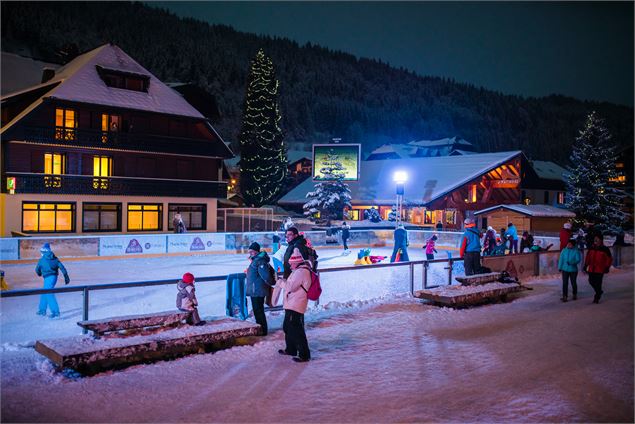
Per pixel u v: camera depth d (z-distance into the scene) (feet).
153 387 23.41
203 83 581.12
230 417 20.18
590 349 31.53
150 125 138.00
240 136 221.25
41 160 123.44
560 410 21.59
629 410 21.76
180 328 29.55
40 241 80.12
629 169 246.06
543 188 208.74
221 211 164.25
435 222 168.66
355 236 119.03
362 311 41.88
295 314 27.91
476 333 35.19
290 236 32.71
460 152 297.12
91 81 131.85
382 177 190.70
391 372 26.17
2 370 25.07
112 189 129.70
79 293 52.90
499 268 58.70
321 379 24.93
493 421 20.33
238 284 36.68
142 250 88.94
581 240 74.43
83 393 22.48
